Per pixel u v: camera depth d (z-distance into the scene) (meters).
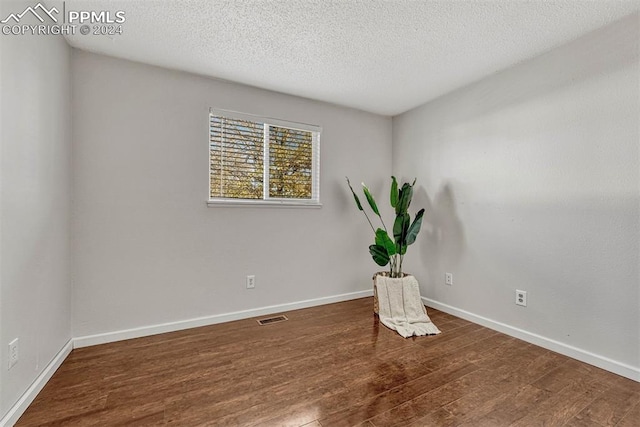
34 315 1.60
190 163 2.53
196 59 2.30
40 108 1.68
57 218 1.89
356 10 1.74
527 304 2.32
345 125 3.35
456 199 2.89
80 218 2.15
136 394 1.62
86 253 2.17
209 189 2.62
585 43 1.98
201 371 1.86
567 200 2.08
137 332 2.34
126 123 2.29
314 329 2.55
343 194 3.36
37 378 1.62
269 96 2.89
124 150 2.29
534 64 2.27
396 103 3.24
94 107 2.19
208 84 2.60
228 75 2.57
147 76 2.37
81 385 1.70
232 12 1.76
